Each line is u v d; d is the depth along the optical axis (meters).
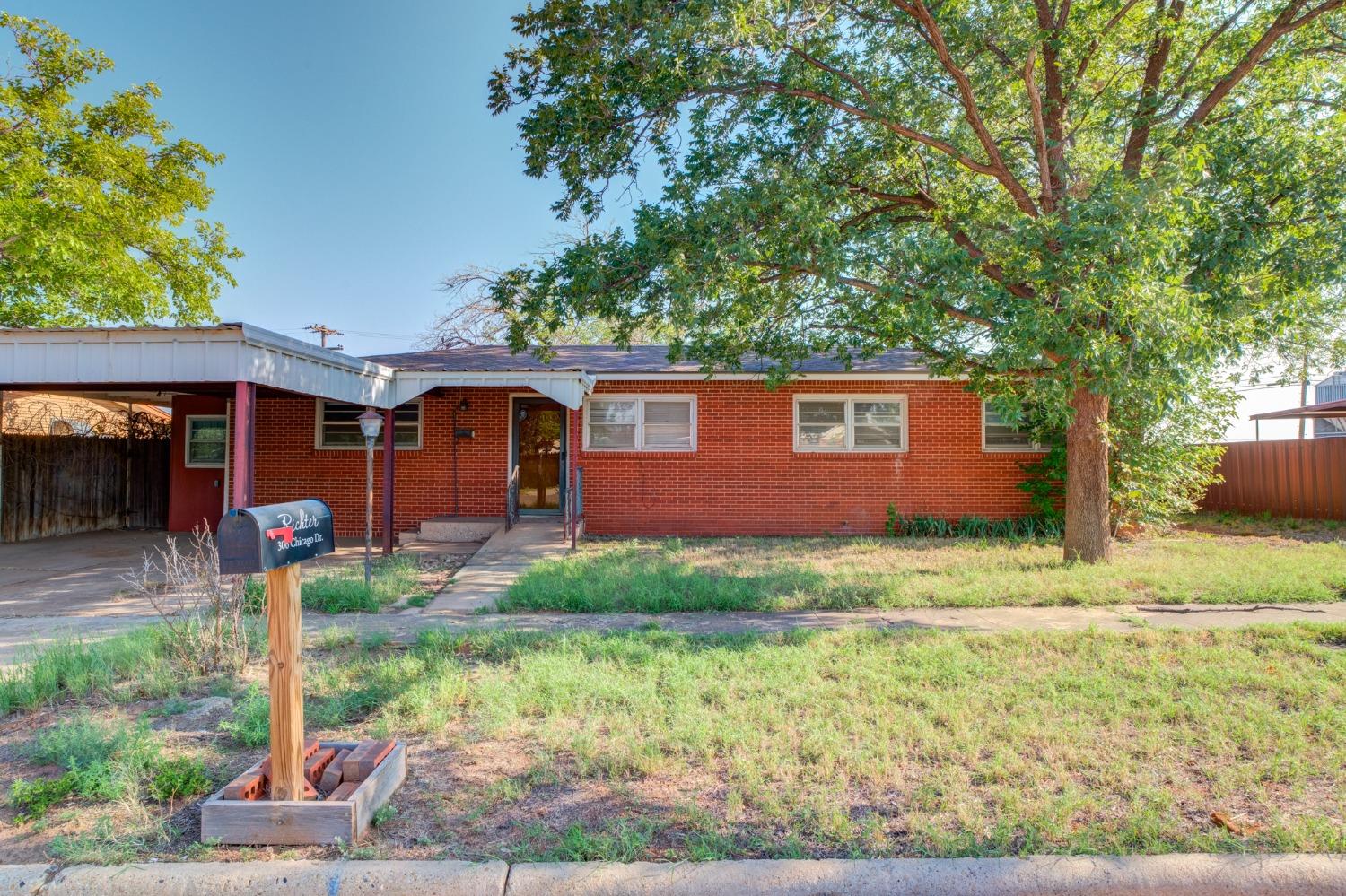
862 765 3.74
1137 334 7.74
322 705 4.78
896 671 5.34
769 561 10.76
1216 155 9.07
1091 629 6.43
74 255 16.92
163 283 20.33
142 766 3.74
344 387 9.88
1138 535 13.41
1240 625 6.80
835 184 10.80
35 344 7.71
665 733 4.22
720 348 12.05
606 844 3.05
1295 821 3.26
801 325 11.70
